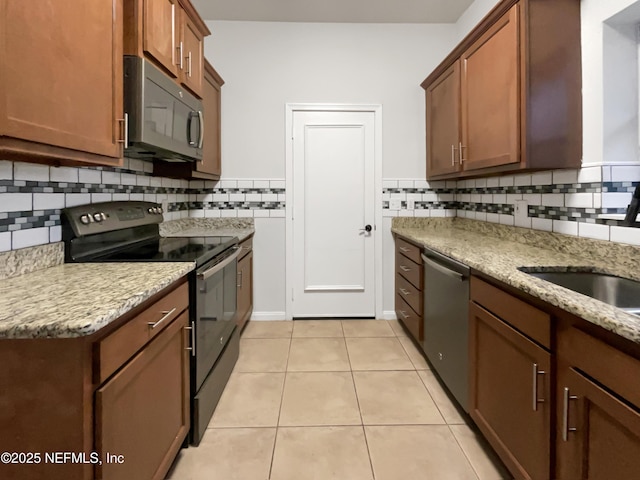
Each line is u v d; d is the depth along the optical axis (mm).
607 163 1661
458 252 1910
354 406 1990
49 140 1046
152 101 1619
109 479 934
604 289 1511
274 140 3305
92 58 1239
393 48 3299
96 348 891
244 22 3246
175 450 1442
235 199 3324
